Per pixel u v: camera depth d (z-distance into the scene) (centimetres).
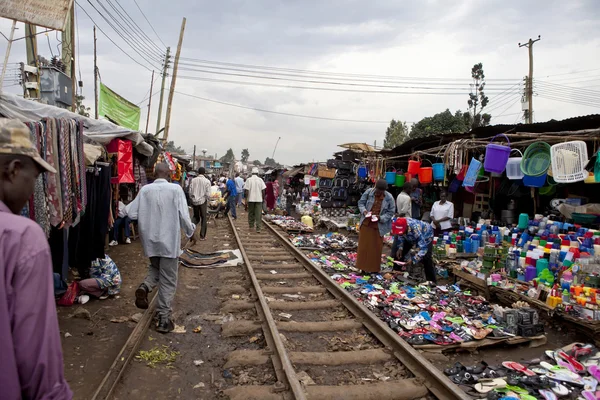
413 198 1081
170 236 494
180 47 2208
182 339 490
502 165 754
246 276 793
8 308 130
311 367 423
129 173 823
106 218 614
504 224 973
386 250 1122
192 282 760
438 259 870
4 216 139
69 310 564
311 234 1491
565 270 630
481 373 408
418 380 390
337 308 624
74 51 948
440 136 1052
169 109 2189
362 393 366
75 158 471
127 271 804
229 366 418
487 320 552
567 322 550
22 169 157
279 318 568
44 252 141
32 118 570
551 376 406
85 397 355
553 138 702
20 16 477
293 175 3014
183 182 2408
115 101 1419
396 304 616
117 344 467
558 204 853
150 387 376
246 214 2311
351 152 1669
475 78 3744
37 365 133
